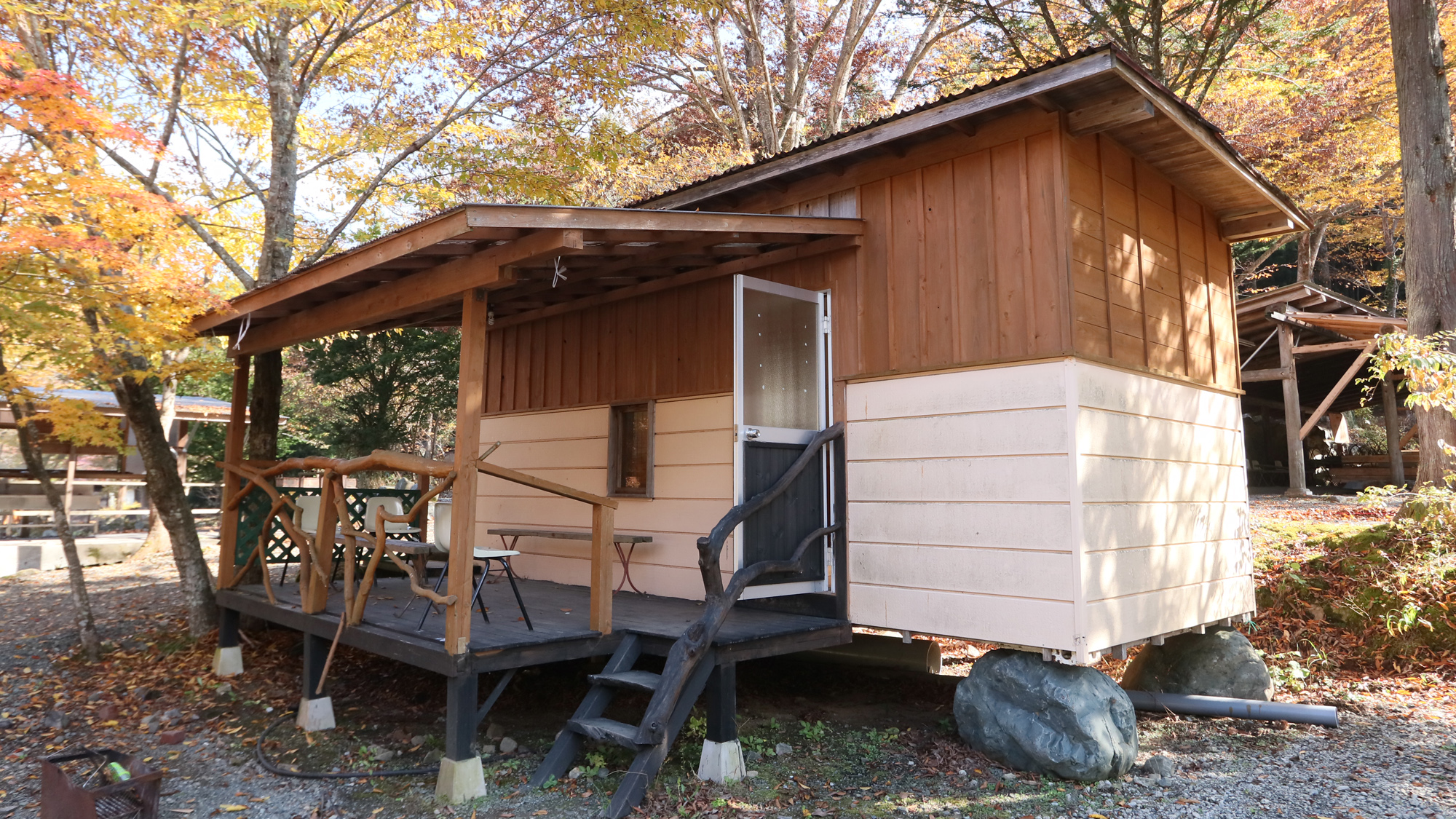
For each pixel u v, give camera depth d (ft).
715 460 20.01
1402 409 63.87
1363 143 50.06
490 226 12.34
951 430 16.05
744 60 57.36
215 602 24.70
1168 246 18.53
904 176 17.44
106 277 18.80
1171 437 17.71
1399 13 27.27
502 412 26.58
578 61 30.55
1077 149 15.52
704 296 20.70
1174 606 17.12
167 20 23.02
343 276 15.62
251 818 12.68
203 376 23.31
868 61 59.16
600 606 15.40
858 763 14.88
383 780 14.05
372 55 31.86
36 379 23.41
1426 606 20.97
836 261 18.39
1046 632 14.38
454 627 13.26
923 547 16.26
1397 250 68.44
